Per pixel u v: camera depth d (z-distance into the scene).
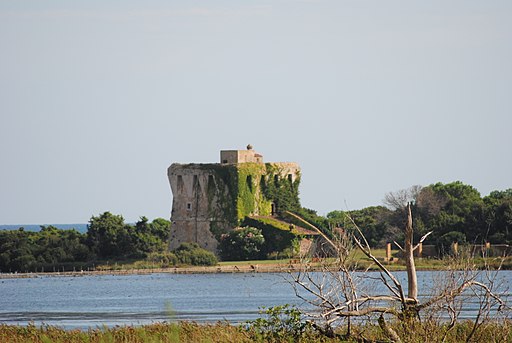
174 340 120.81
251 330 121.19
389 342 106.81
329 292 110.75
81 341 141.38
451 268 109.69
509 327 112.12
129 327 146.12
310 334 113.69
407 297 109.62
